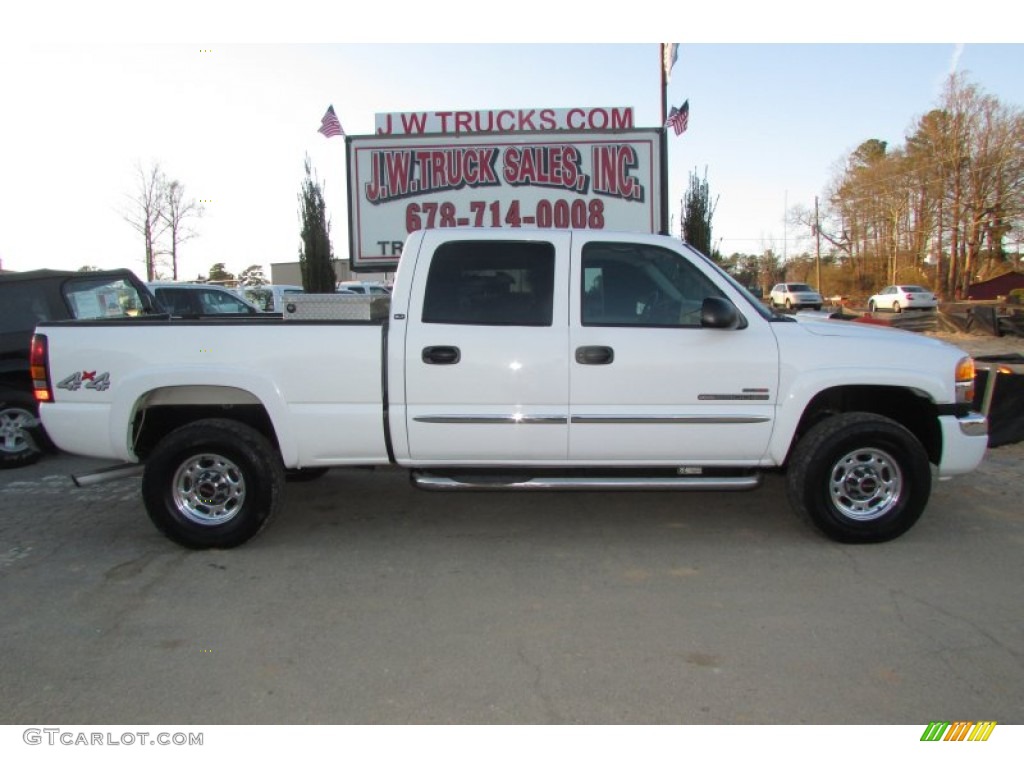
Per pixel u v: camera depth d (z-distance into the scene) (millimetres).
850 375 4516
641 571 4336
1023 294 43875
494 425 4555
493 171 10523
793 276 79438
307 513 5539
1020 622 3609
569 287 4594
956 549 4625
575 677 3143
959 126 50312
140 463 4918
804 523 4781
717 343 4547
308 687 3086
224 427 4660
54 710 2932
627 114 10758
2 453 7090
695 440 4590
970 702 2928
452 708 2922
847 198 63062
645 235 4734
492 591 4070
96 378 4621
